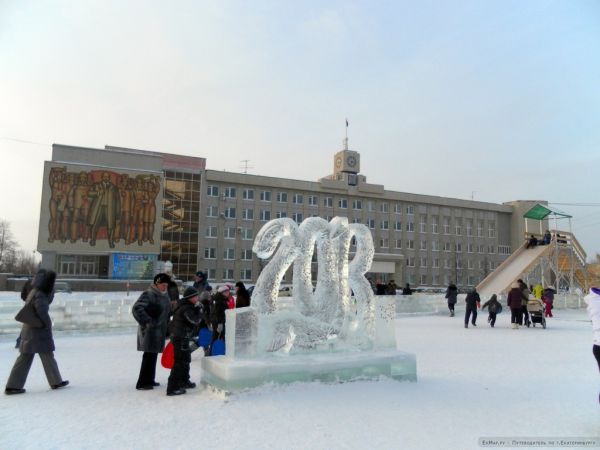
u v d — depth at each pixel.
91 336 15.07
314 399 6.77
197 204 60.06
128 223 54.03
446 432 5.46
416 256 74.25
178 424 5.63
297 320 7.99
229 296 10.36
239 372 6.89
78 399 6.83
